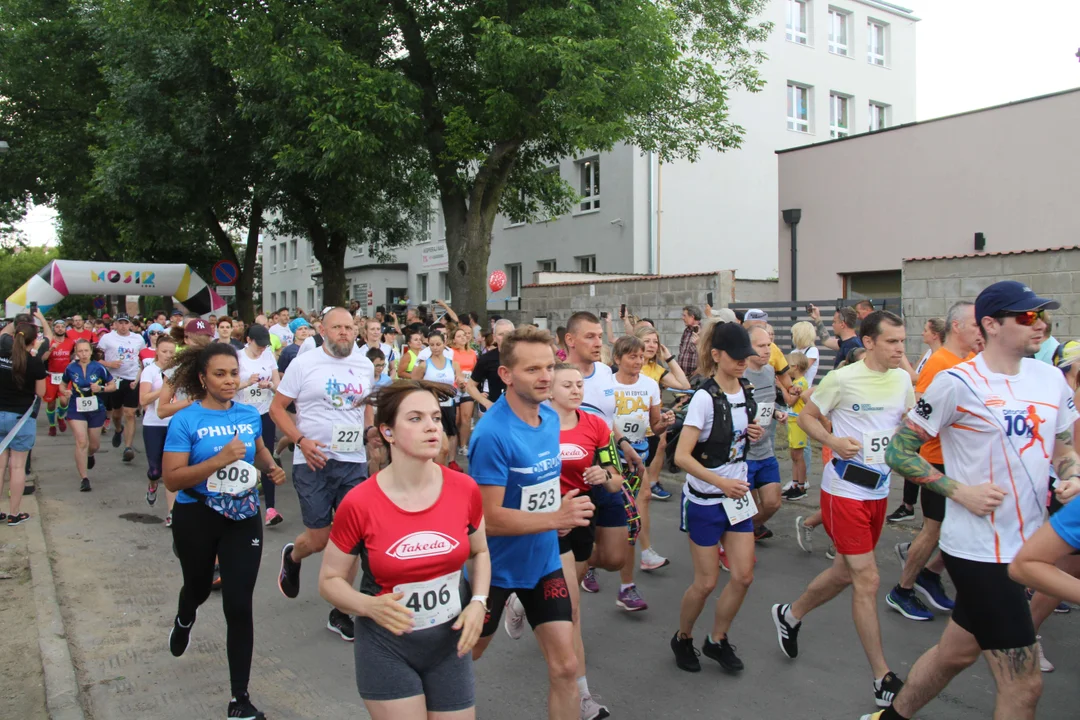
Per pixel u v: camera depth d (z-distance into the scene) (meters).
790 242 17.61
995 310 3.00
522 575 3.24
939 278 10.66
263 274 55.09
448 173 17.77
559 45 14.02
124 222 27.69
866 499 3.95
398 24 16.62
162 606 5.44
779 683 4.12
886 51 29.45
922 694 3.19
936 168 15.17
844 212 16.69
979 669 4.27
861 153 16.33
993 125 14.34
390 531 2.58
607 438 3.99
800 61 26.88
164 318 17.41
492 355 7.95
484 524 3.02
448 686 2.67
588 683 4.17
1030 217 13.94
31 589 5.70
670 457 5.68
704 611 5.20
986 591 2.89
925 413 3.08
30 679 4.30
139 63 21.55
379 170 16.98
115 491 9.11
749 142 25.81
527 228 28.30
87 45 26.70
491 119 16.03
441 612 2.64
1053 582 2.30
